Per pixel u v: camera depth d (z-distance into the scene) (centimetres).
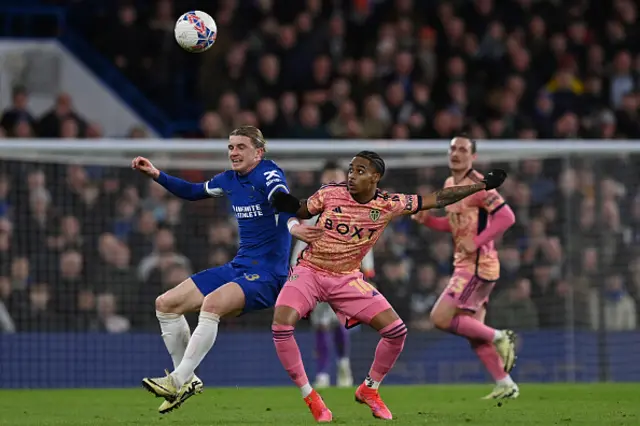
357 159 2536
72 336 4375
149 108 5975
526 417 2689
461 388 4019
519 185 4888
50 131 5328
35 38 5862
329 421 2536
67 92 5850
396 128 5609
